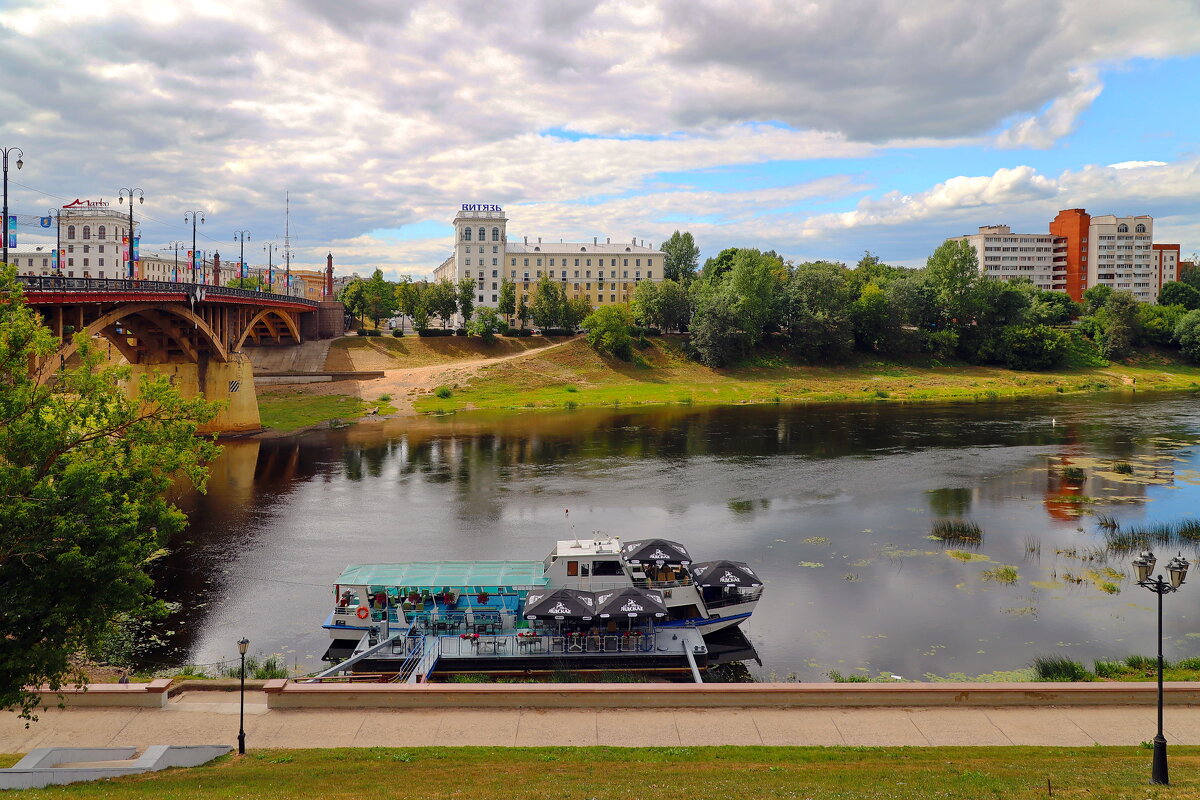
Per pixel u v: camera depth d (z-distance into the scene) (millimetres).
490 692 29016
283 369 147500
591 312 177875
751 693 28922
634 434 104312
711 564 42438
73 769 22469
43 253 188500
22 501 22516
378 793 21391
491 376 144125
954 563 51844
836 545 55875
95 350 26781
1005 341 168250
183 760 24312
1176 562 22375
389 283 196250
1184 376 165250
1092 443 94312
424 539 58094
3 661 22422
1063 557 52781
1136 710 28156
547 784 22328
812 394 143750
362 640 38312
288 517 64438
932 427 108000
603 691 28953
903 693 28828
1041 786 21625
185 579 49469
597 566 41312
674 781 22531
